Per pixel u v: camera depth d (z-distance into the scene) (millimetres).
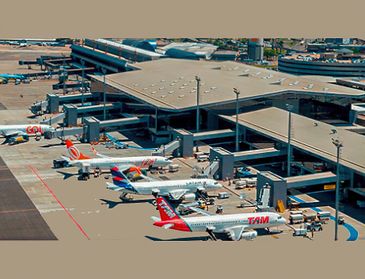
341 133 189875
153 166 188875
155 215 150625
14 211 152375
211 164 178250
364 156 166500
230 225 137750
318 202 160125
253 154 182750
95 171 182625
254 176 182125
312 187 167625
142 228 142250
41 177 180625
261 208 148375
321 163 174500
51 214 150625
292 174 183875
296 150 183625
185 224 135500
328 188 164250
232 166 179250
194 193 165125
